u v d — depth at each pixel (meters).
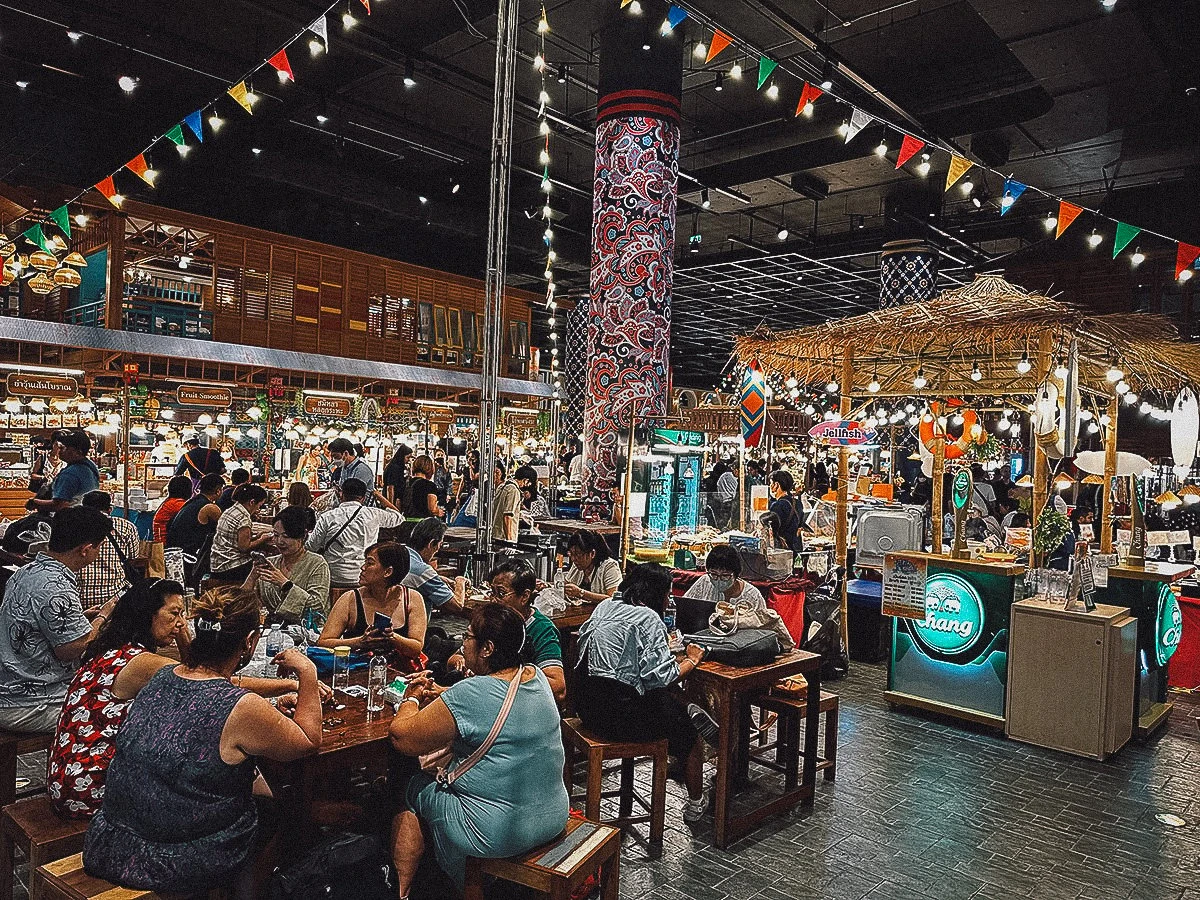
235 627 2.52
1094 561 5.56
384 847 2.93
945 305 6.93
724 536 8.09
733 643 4.19
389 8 10.49
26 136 12.85
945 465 7.94
